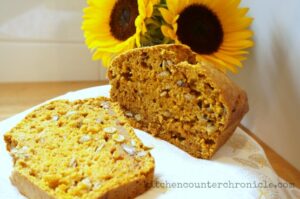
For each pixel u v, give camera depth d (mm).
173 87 324
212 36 371
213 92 302
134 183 262
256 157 322
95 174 262
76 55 537
